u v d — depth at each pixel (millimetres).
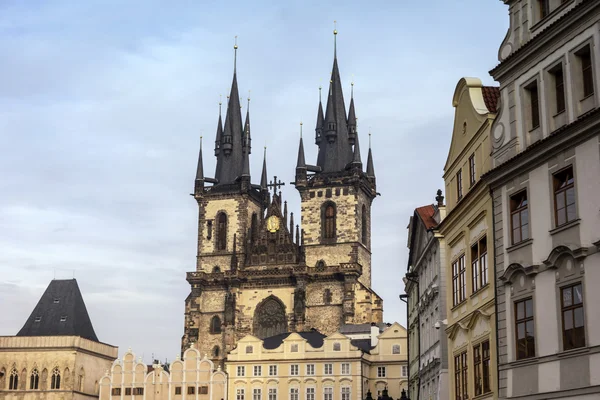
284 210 191250
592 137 39594
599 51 39875
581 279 39750
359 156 189000
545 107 44062
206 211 193875
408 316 106312
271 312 183875
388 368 167125
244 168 193000
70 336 179375
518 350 44781
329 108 196000
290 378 167000
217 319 185875
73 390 176875
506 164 46062
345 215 186625
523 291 44344
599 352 38062
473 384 53000
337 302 180875
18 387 178250
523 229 45250
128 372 177875
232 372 171000
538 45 44625
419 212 84812
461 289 57219
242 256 188500
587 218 39625
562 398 40375
